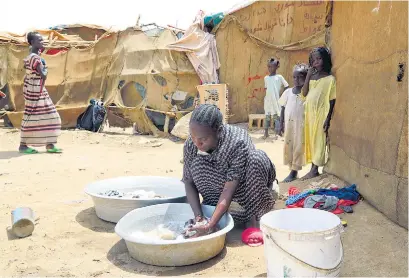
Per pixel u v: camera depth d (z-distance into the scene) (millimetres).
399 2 3168
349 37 4238
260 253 2922
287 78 10797
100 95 10953
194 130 2748
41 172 5684
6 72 10938
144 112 10094
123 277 2588
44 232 3342
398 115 3174
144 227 3162
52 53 11102
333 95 4613
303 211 2613
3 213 3830
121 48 10695
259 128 10516
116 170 5941
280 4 10391
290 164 4969
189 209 3295
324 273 2150
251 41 10594
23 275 2615
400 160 3129
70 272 2650
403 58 3098
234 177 2914
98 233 3332
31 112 7129
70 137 9258
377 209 3486
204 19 10609
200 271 2666
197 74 10320
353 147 4078
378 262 2650
